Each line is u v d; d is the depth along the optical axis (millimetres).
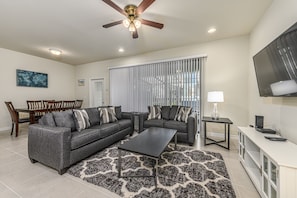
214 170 1990
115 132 3021
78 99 6125
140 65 4555
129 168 2049
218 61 3500
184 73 3895
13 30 2930
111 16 2416
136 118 4191
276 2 1979
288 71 1537
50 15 2381
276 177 1180
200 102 3697
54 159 1918
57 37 3291
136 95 4652
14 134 3752
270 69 1876
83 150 2205
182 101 3924
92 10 2242
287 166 1095
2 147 2828
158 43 3695
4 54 4090
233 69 3355
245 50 3230
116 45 3824
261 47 2500
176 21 2607
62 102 4855
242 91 3281
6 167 2078
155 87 4309
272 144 1542
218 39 3475
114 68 5090
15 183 1705
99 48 4055
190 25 2764
